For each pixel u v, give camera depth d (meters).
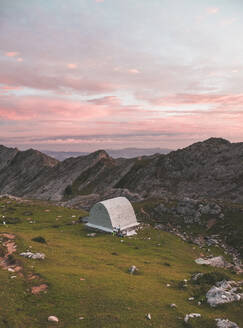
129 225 71.50
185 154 188.75
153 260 44.31
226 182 144.38
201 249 63.81
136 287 27.22
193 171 170.88
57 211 91.88
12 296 23.06
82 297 23.70
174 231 83.31
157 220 95.50
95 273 30.84
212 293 24.86
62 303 22.48
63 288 25.23
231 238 71.75
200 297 25.20
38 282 26.52
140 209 107.94
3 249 36.94
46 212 89.56
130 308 22.08
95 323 19.38
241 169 148.88
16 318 19.52
